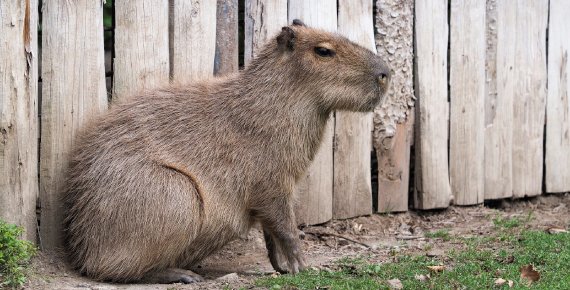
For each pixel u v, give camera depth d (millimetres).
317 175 15406
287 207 12656
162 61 13594
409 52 16234
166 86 12945
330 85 12633
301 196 15266
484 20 17078
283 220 12602
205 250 12570
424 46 16359
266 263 13984
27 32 12219
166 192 11922
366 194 16078
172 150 12336
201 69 13977
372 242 15078
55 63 12711
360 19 15547
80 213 12359
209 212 12305
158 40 13531
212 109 12602
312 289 11414
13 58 12094
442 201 16812
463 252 13516
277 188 12531
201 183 12281
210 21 14016
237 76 12828
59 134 12797
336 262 13211
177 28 13758
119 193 11977
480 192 17375
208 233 12398
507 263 12859
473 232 15477
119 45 13328
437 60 16531
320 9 15102
